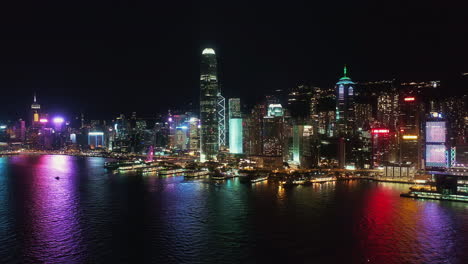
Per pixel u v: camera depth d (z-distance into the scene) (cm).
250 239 19512
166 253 17712
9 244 18838
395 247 18400
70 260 16950
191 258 17162
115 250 18062
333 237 19775
